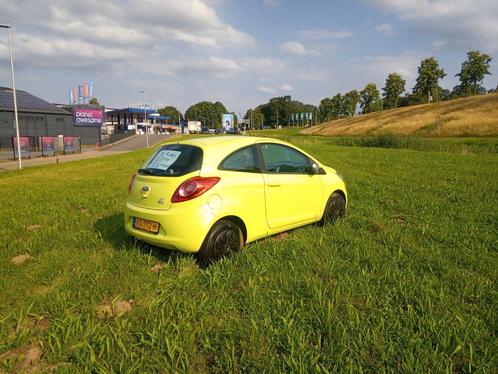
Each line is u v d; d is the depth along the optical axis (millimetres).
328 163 17344
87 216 6766
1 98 52094
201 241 4047
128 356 2586
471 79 93062
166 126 118438
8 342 2826
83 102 82375
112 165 20688
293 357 2529
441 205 7367
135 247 4758
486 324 2959
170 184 4176
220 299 3344
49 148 39062
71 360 2627
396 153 24953
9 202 8508
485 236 5180
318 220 5750
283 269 4016
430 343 2641
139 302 3418
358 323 2898
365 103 116750
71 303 3350
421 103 107500
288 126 158375
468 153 27250
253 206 4551
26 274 4023
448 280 3746
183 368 2480
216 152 4371
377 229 5637
